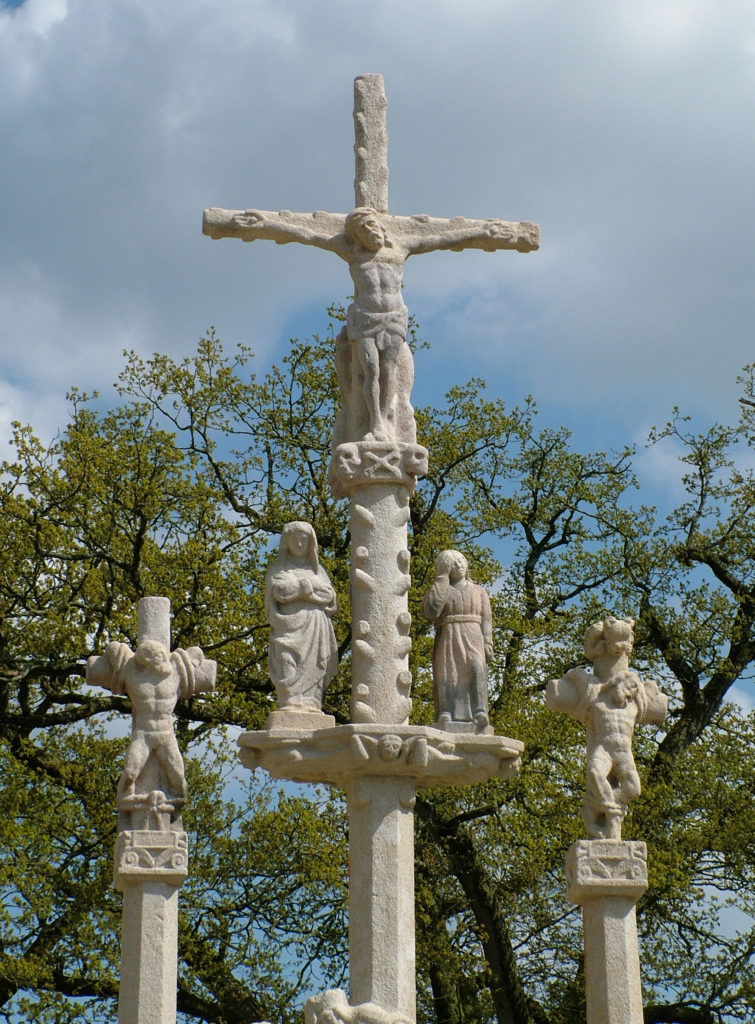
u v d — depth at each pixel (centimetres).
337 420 1163
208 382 2172
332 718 1074
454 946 2008
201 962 1942
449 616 1116
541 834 1941
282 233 1166
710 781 2100
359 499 1118
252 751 1051
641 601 2300
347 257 1171
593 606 2231
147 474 2038
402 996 1024
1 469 1983
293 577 1102
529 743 1970
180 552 2019
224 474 2167
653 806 2050
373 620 1092
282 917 2058
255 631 2011
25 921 1881
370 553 1105
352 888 1050
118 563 1980
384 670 1084
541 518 2344
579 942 2044
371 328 1142
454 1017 1998
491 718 2009
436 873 2009
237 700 1964
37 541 1931
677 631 2253
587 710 1148
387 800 1055
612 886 1095
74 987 1895
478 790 1966
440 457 2206
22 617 1939
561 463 2350
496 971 1959
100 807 1950
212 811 2059
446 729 1088
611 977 1085
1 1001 1870
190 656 1150
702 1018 2050
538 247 1198
